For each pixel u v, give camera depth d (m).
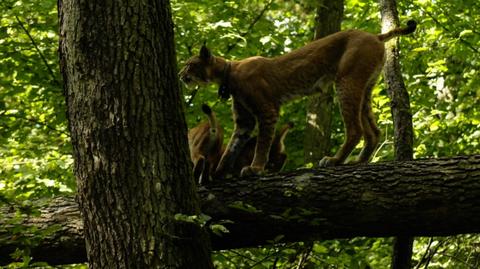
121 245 6.05
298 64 9.01
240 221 7.12
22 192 9.98
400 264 7.62
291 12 15.88
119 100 6.22
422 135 12.39
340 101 8.74
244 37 12.55
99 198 6.15
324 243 9.94
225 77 9.02
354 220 6.96
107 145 6.18
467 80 13.67
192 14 11.95
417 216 6.82
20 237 7.02
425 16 12.77
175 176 6.22
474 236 10.11
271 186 7.14
